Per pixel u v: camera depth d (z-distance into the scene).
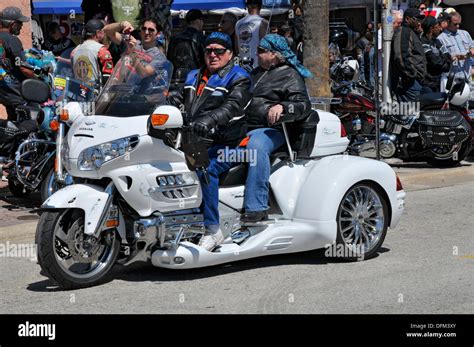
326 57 11.21
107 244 6.51
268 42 7.25
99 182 6.50
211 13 16.66
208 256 6.62
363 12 18.28
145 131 6.30
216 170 6.69
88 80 9.17
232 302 6.09
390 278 6.73
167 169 6.43
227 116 6.55
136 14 10.77
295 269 7.07
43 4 16.78
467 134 12.15
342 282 6.62
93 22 9.79
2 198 10.34
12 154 9.59
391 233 8.50
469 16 18.11
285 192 7.21
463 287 6.43
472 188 11.25
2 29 10.41
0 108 12.64
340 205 7.15
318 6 11.09
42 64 10.33
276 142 7.09
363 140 12.04
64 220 6.33
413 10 12.60
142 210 6.39
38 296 6.34
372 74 15.16
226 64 6.83
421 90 12.77
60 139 7.82
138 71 6.62
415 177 11.72
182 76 9.20
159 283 6.64
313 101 7.95
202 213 6.73
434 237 8.28
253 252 6.88
